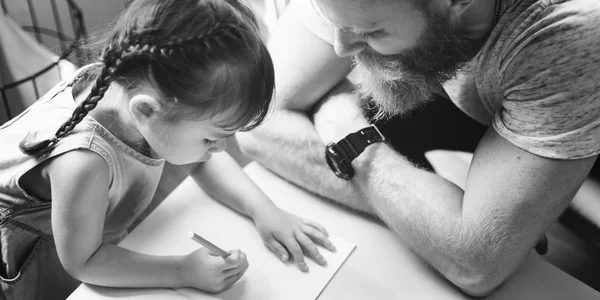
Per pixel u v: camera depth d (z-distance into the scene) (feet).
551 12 2.04
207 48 2.07
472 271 2.43
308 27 2.98
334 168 2.82
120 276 2.51
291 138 2.95
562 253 3.92
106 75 2.19
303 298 2.52
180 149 2.40
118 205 2.94
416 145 3.52
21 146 2.52
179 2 2.08
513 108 2.25
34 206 2.79
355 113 2.95
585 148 2.15
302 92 3.02
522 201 2.27
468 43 2.35
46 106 2.70
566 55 2.01
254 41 2.21
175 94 2.13
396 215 2.62
